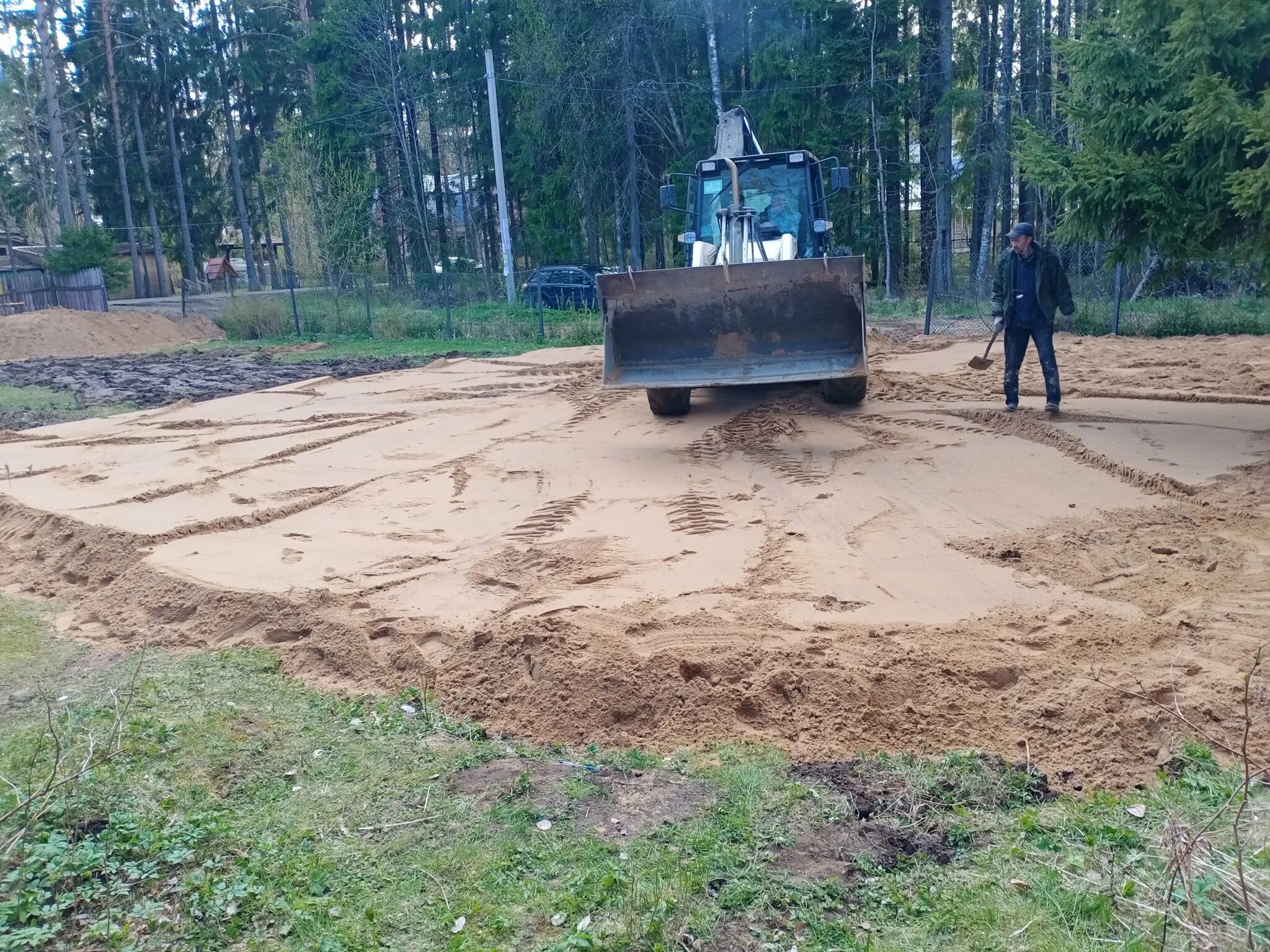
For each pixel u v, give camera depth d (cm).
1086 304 1862
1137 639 480
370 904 330
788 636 494
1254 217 809
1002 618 507
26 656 564
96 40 4866
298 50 4284
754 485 798
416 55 4094
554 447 998
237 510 806
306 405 1373
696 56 3497
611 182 3491
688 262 1306
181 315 3347
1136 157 828
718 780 397
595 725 449
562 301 3012
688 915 316
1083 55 862
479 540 699
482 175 4359
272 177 4178
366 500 832
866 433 970
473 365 1761
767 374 928
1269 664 451
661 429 1053
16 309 3231
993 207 3159
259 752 433
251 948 310
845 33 3300
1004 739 417
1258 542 608
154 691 496
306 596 587
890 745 421
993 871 335
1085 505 702
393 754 431
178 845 357
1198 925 292
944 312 2327
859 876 336
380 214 4066
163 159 5350
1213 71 802
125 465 1011
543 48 3281
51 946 310
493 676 485
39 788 389
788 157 1248
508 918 320
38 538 780
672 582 584
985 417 1009
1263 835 334
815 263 898
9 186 5334
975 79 3394
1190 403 1029
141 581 646
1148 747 405
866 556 615
